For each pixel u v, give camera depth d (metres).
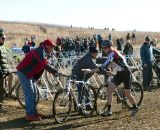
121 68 10.00
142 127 9.20
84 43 29.83
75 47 29.61
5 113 10.66
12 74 11.81
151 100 12.78
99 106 11.27
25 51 11.03
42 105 11.89
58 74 9.74
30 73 9.66
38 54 9.56
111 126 9.35
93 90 10.33
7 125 9.47
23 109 11.16
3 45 11.11
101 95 12.16
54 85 13.88
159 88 15.95
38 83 13.50
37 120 9.87
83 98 10.14
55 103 9.55
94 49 10.53
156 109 11.23
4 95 11.53
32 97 9.84
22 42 61.16
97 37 30.38
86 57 10.56
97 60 13.02
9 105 11.52
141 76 16.73
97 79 15.55
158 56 16.44
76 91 10.78
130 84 10.18
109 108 10.28
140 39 82.69
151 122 9.68
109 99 10.23
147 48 15.40
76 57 18.92
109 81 10.41
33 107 9.88
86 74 10.62
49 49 9.62
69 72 17.84
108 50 10.00
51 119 10.02
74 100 10.08
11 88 11.84
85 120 9.95
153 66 16.33
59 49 24.89
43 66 9.62
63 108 11.05
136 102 11.10
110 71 10.59
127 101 11.10
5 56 10.98
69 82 9.82
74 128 9.20
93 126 9.38
